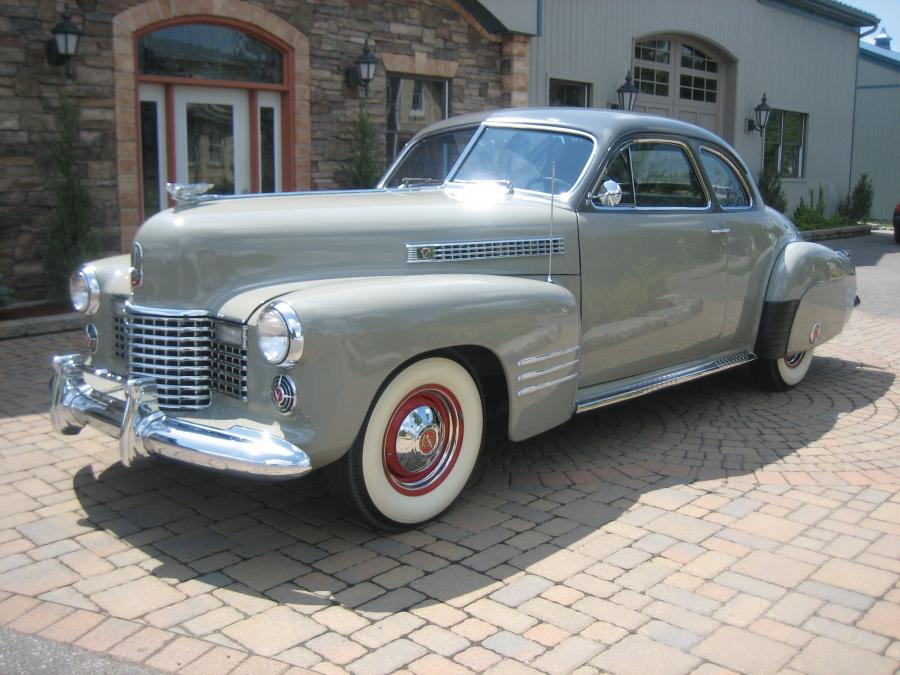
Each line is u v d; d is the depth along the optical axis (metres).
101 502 3.89
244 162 9.40
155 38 8.48
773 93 18.36
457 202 4.14
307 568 3.28
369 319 3.19
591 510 3.85
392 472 3.52
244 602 3.02
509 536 3.58
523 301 3.75
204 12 8.59
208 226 3.41
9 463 4.35
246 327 3.23
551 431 5.02
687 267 4.89
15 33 7.52
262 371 3.21
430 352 3.49
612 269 4.46
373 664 2.65
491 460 4.51
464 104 11.20
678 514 3.81
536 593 3.10
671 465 4.44
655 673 2.62
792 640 2.81
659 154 4.84
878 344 7.62
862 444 4.79
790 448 4.72
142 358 3.48
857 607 3.02
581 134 4.57
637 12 14.55
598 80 14.05
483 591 3.12
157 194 8.82
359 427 3.23
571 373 4.06
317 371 3.08
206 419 3.28
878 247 16.64
